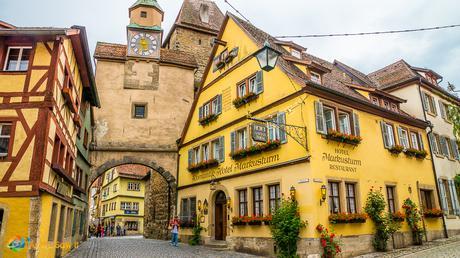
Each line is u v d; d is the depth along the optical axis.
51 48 11.30
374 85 23.11
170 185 22.47
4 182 10.03
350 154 14.20
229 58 18.53
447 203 19.33
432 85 21.66
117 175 45.91
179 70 24.89
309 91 13.51
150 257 13.34
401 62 23.16
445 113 22.52
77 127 16.22
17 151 10.29
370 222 13.98
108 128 22.55
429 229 17.30
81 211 19.58
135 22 25.45
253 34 17.83
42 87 10.88
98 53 23.66
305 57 20.34
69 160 14.51
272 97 15.15
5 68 11.16
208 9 36.03
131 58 24.02
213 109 19.70
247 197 15.60
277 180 13.99
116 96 23.22
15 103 10.69
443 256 11.79
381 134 16.11
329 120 14.30
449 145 21.61
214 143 19.19
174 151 23.11
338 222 12.62
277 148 14.30
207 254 14.41
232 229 16.08
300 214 12.66
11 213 9.83
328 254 11.93
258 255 14.16
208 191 18.64
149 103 23.61
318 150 13.00
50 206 11.12
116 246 18.28
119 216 44.06
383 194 15.14
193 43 33.91
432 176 18.72
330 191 13.13
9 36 11.27
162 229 24.69
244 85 17.42
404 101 19.58
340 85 18.14
